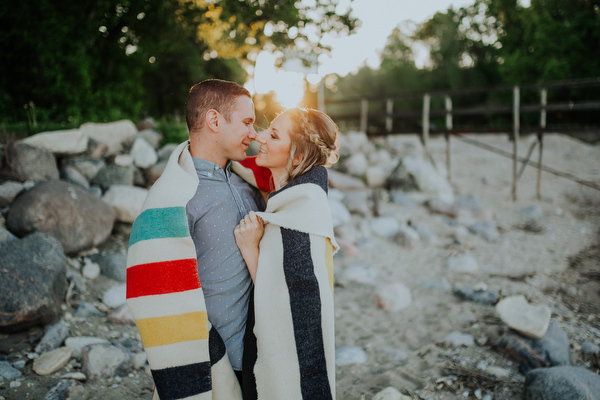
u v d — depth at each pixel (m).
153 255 1.33
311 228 1.45
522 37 22.14
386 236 5.80
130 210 4.18
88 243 3.70
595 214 7.11
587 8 18.61
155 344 1.31
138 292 1.32
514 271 4.86
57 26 7.43
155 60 13.44
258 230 1.51
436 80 31.27
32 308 2.73
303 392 1.39
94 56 9.20
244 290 1.55
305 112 1.60
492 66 28.09
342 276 4.56
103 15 9.30
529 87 7.75
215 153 1.54
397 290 4.07
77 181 4.34
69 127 5.55
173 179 1.43
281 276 1.43
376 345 3.33
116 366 2.63
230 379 1.47
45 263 2.97
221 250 1.49
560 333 3.16
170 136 6.06
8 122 6.14
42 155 4.14
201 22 10.13
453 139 14.64
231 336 1.52
